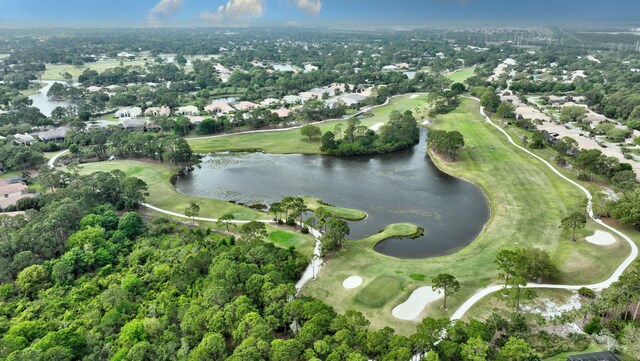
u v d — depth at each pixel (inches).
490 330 2699.3
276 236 4126.5
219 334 2516.0
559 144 5866.1
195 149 7155.5
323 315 2645.2
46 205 4503.0
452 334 2474.2
